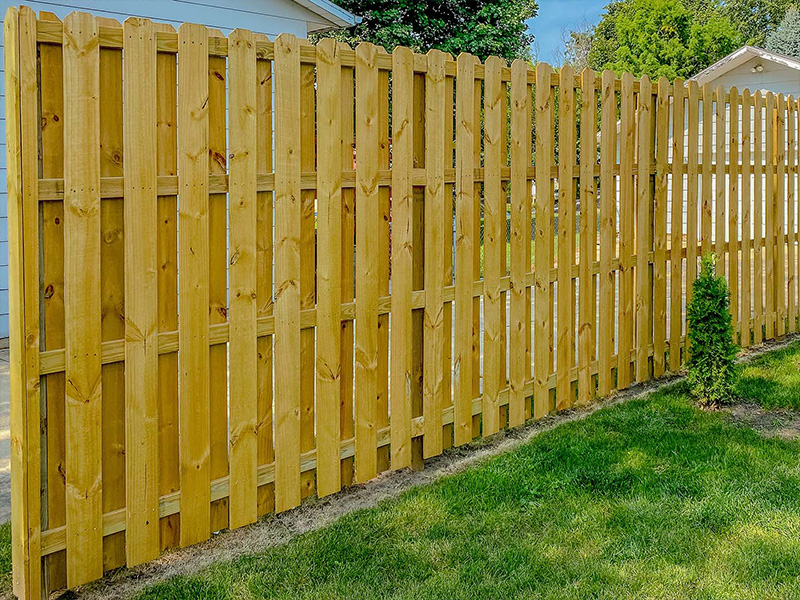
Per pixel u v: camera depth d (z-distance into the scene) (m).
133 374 2.70
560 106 4.47
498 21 18.05
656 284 5.38
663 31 31.28
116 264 2.67
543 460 3.87
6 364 6.03
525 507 3.35
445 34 17.62
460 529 3.15
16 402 2.47
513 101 4.12
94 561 2.68
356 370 3.49
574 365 4.98
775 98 6.45
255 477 3.14
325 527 3.18
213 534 3.11
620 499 3.43
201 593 2.68
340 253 3.34
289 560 2.90
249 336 3.04
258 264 3.10
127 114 2.58
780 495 3.44
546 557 2.92
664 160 5.30
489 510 3.33
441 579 2.76
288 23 8.12
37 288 2.45
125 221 2.62
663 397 4.97
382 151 3.49
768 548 2.96
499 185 4.10
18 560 2.55
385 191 3.55
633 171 5.10
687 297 5.71
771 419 4.54
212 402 3.02
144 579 2.78
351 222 3.45
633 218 5.18
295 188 3.11
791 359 5.90
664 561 2.88
